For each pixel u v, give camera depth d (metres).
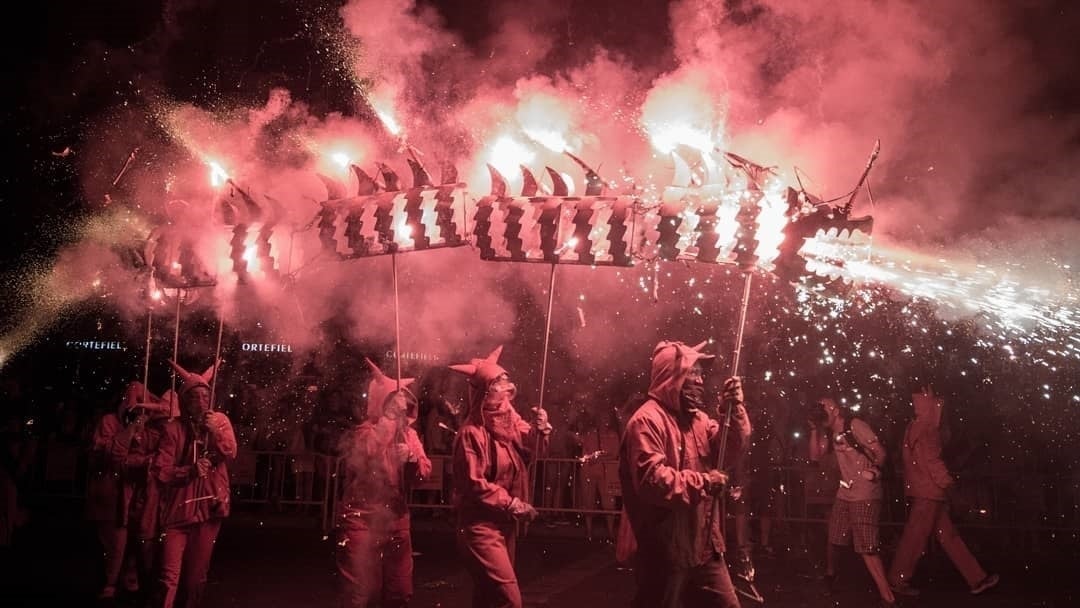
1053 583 11.82
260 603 10.12
